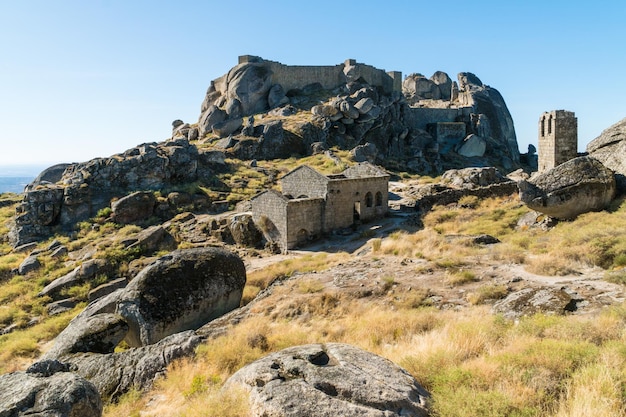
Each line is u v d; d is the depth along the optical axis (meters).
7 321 24.22
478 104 84.38
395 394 5.98
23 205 36.66
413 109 79.38
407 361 8.05
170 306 15.64
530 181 21.34
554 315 9.94
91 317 15.20
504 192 33.25
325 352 7.42
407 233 27.31
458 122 76.88
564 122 28.81
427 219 29.98
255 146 56.84
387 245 23.08
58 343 14.12
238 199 41.75
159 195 40.06
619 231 15.58
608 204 20.34
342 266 19.88
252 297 19.56
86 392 6.73
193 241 33.75
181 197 39.81
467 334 9.20
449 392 6.39
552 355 7.22
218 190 44.00
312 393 5.98
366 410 5.65
